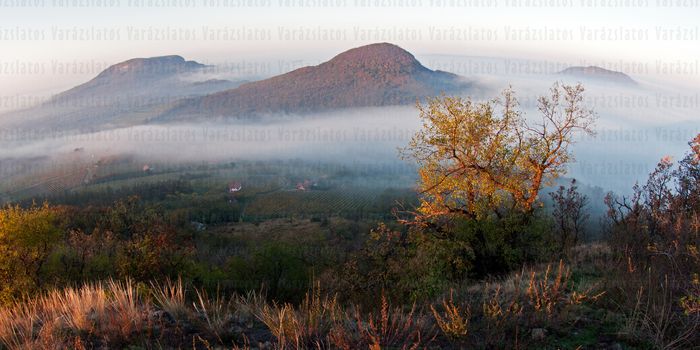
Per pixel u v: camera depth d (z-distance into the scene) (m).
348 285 15.38
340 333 5.10
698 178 10.51
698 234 7.50
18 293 19.77
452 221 15.16
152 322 5.86
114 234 38.94
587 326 5.58
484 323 5.66
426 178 15.19
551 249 14.18
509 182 14.43
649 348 4.93
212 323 5.87
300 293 21.03
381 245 16.23
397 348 5.04
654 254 7.29
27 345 5.24
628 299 5.93
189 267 23.53
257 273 23.89
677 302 5.68
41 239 21.89
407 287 13.41
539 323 5.62
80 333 5.60
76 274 23.70
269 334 5.64
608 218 12.38
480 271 14.36
